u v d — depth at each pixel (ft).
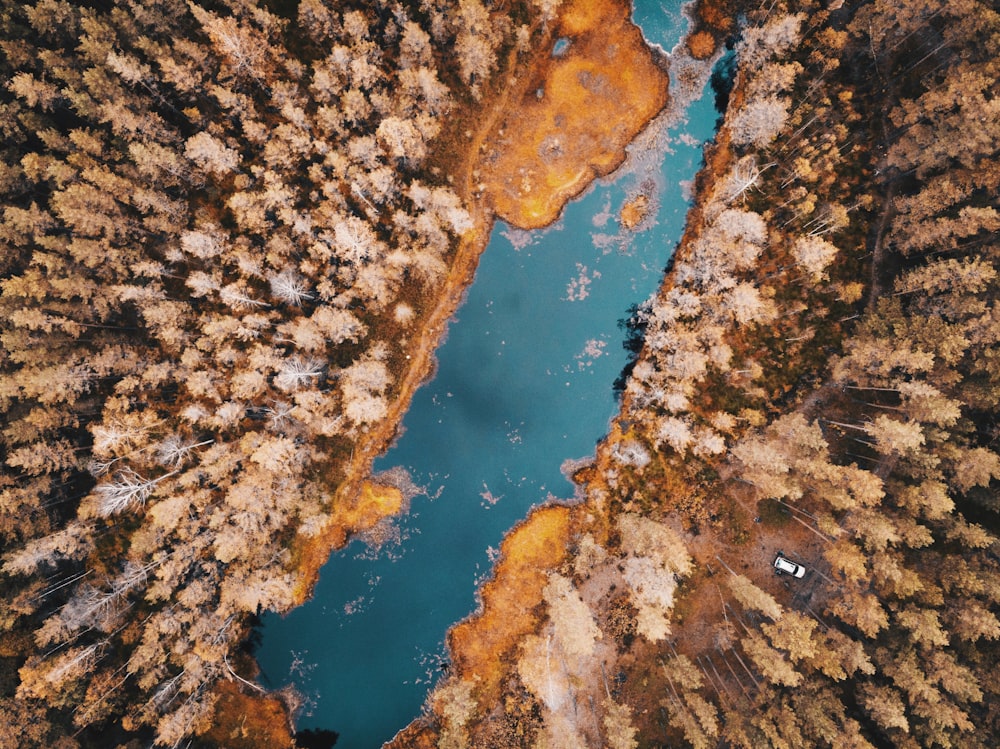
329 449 174.19
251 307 168.66
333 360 174.19
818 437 152.35
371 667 174.70
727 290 166.71
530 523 174.81
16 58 150.41
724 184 169.37
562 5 173.88
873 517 150.51
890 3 151.94
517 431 176.96
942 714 144.66
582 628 151.64
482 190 176.04
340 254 166.81
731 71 175.52
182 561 160.86
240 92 169.37
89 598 156.76
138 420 161.89
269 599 169.27
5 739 147.43
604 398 176.86
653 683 170.91
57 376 150.71
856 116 170.81
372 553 176.24
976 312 147.23
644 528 160.76
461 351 177.68
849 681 163.53
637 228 176.55
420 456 177.06
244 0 158.10
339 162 161.58
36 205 150.51
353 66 160.35
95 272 157.89
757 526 171.83
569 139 175.32
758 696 160.04
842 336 170.40
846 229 171.53
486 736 169.89
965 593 150.41
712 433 166.81
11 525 152.56
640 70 174.81
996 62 144.05
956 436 153.58
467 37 162.09
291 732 172.65
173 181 164.04
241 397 165.68
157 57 154.92
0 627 150.92
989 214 142.31
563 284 177.47
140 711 159.22
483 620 173.58
